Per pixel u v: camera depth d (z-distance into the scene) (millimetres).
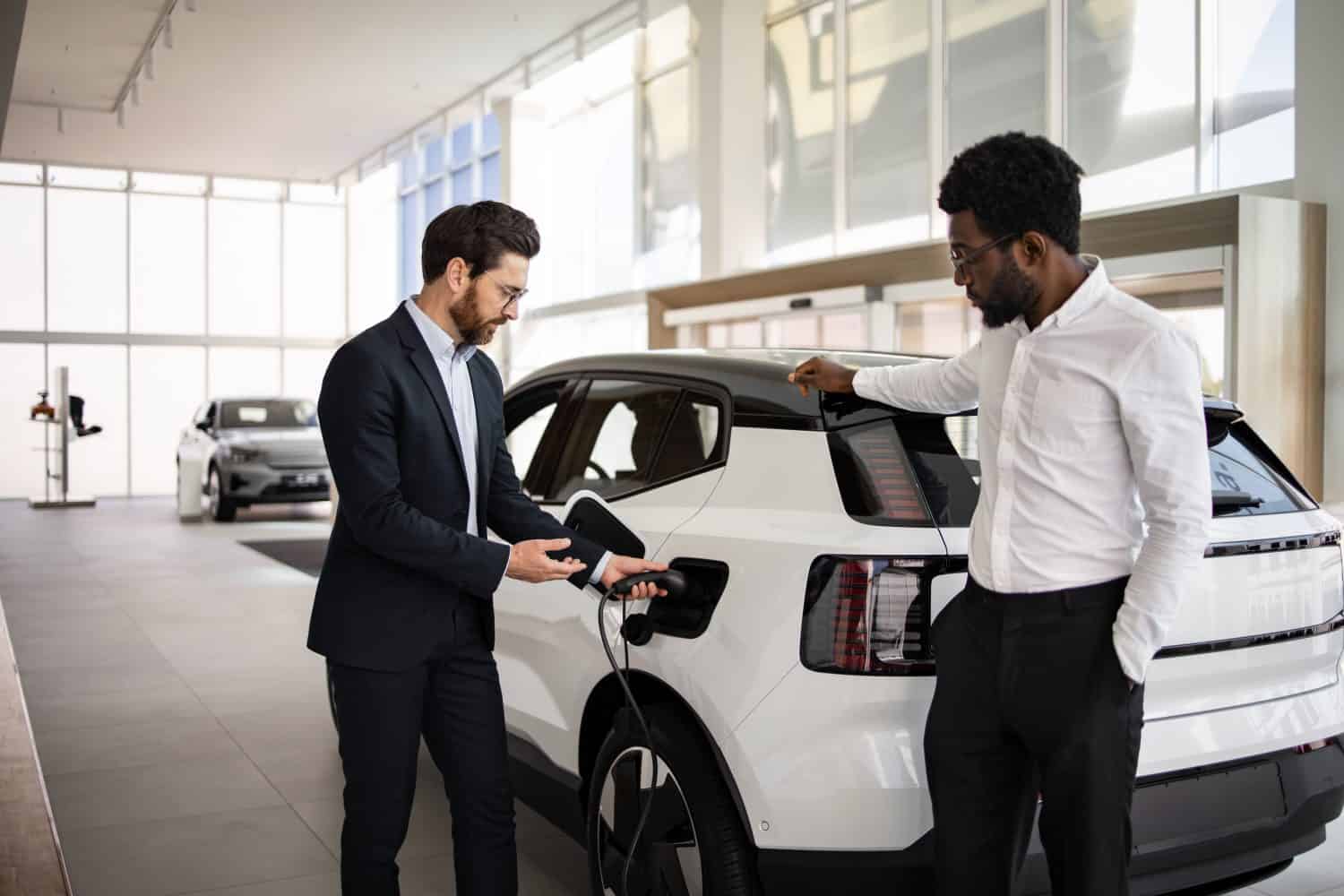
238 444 12844
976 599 1665
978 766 1671
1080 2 7641
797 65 10422
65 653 5793
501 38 11547
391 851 1926
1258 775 2055
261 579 8406
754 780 1892
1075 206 1572
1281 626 2098
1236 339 5496
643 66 12820
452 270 1900
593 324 13789
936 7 8797
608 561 2051
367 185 20328
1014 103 8211
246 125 15695
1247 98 6633
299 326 20438
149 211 19312
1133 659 1500
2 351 18422
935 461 2033
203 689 5012
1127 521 1562
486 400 2047
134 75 13094
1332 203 5715
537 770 2672
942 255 7566
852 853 1818
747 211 10688
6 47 7043
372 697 1899
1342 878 2785
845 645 1848
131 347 19203
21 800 3375
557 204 14672
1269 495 2229
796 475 2072
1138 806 1901
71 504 15750
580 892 2744
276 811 3398
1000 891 1698
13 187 18438
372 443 1849
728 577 2037
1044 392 1573
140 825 3271
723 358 2498
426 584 1924
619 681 2287
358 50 11992
